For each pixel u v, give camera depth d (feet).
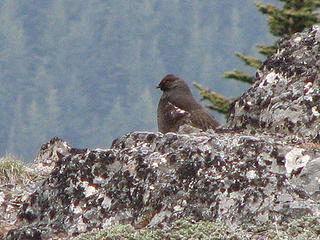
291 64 49.47
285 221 35.22
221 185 38.06
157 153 42.01
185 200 38.55
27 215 43.04
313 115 45.16
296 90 47.50
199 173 39.42
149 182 40.47
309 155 38.37
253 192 36.91
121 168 41.98
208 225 35.55
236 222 36.37
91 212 41.09
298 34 51.75
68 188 42.75
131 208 40.40
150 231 37.14
